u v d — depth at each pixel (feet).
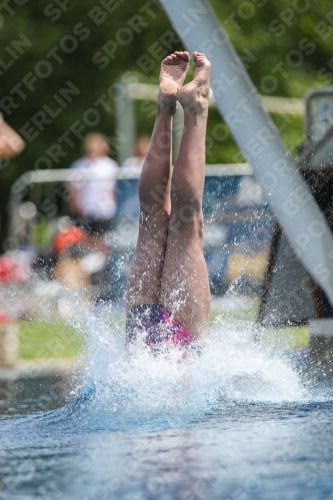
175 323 34.91
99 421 30.01
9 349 59.47
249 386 35.88
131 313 35.29
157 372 34.24
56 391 42.68
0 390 43.57
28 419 32.04
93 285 92.32
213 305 61.87
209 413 30.71
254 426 26.81
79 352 61.41
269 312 45.62
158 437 25.55
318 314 45.29
